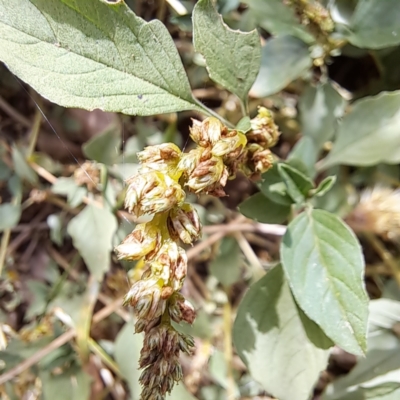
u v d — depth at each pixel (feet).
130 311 0.36
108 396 0.40
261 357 0.26
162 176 0.18
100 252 0.34
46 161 0.39
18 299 0.41
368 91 0.36
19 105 0.42
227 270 0.36
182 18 0.30
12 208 0.38
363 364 0.31
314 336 0.25
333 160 0.31
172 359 0.18
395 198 0.34
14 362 0.36
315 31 0.29
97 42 0.20
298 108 0.37
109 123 0.39
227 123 0.23
